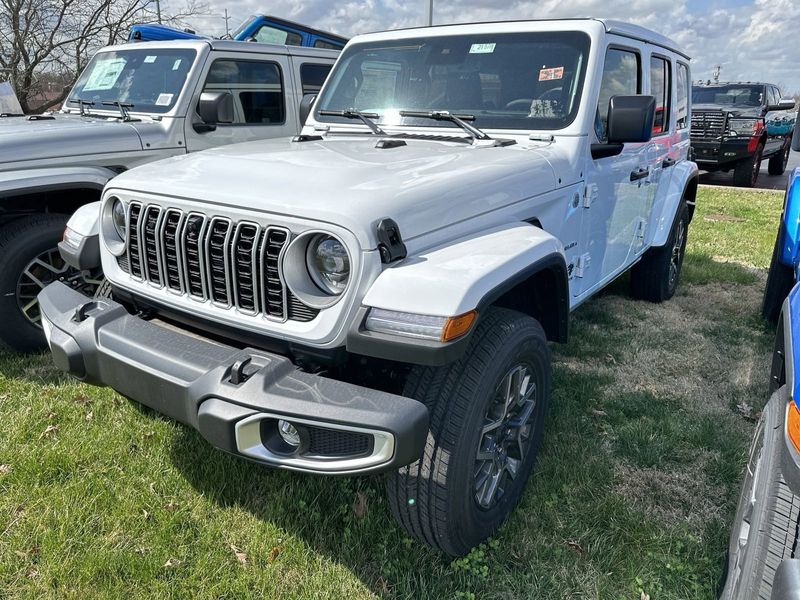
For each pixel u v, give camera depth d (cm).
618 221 393
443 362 185
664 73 451
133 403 336
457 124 326
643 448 313
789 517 170
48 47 1163
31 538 246
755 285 603
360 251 195
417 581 228
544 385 264
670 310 529
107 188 262
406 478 214
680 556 245
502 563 238
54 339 242
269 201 208
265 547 243
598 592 226
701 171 1477
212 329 235
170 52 518
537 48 336
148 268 248
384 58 372
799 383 169
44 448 300
